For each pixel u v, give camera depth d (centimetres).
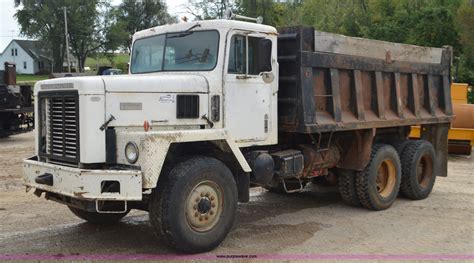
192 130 594
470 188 1045
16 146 1633
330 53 752
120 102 576
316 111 742
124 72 847
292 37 711
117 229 700
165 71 680
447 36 3491
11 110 1752
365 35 3712
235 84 653
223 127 643
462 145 1495
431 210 849
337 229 722
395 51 874
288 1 4609
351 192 836
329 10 4241
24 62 8656
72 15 6400
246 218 779
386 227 738
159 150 551
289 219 775
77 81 561
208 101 631
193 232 585
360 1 4156
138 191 540
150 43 709
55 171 574
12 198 884
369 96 836
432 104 970
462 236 696
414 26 3575
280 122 731
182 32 675
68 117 577
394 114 882
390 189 859
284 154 724
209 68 644
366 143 816
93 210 559
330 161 808
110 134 569
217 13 3112
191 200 582
